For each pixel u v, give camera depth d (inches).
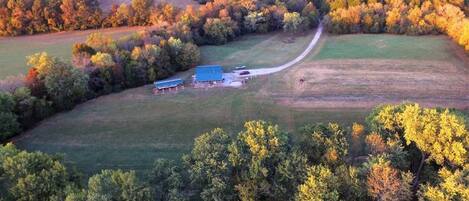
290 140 2508.6
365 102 3949.3
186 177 2292.1
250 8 6063.0
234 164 2242.9
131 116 3804.1
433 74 4453.7
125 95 4227.4
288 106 3937.0
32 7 5925.2
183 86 4411.9
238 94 4197.8
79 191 2187.5
